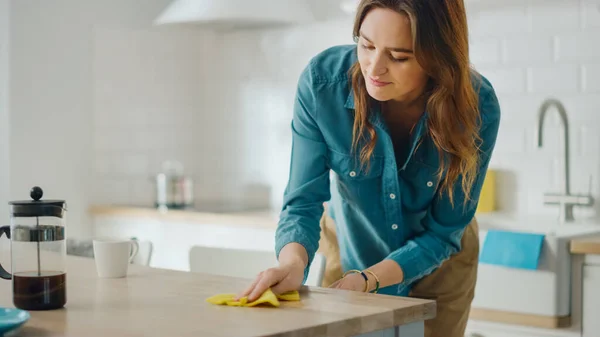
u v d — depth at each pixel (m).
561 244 2.77
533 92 3.45
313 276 2.06
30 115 3.90
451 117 1.85
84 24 4.10
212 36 4.56
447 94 1.80
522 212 3.50
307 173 2.02
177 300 1.63
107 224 4.08
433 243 2.02
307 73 2.00
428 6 1.68
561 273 2.77
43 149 3.96
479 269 2.94
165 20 3.76
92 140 4.15
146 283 1.84
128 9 4.29
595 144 3.30
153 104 4.43
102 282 1.86
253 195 4.42
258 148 4.39
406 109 1.96
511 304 2.86
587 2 3.29
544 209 3.44
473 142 1.89
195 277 1.93
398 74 1.73
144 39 4.37
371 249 2.21
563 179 3.31
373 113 1.95
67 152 4.05
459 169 1.93
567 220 3.27
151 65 4.41
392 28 1.67
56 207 1.59
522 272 2.83
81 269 2.06
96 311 1.53
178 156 4.57
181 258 3.79
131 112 4.32
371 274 1.89
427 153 1.99
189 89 4.61
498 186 3.55
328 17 4.03
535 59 3.44
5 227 1.63
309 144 2.02
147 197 4.42
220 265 2.30
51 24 3.96
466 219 2.06
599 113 3.28
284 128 4.26
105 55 4.19
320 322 1.40
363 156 1.99
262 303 1.56
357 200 2.10
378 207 2.10
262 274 1.63
